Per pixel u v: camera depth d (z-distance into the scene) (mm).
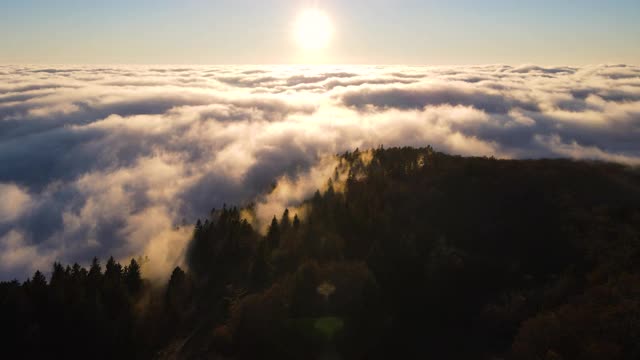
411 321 74375
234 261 111125
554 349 56438
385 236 99812
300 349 69375
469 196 117750
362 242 100812
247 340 73000
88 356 77688
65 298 86562
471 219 105938
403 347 69125
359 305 75625
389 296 79625
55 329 80750
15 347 76938
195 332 82375
